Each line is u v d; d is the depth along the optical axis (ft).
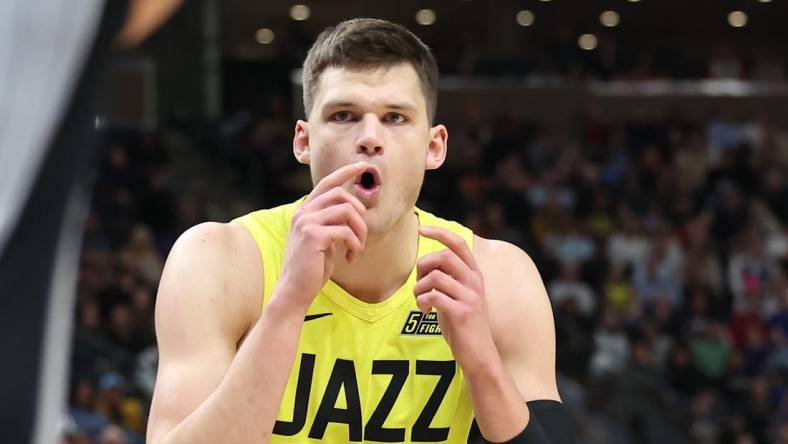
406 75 9.48
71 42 3.21
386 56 9.44
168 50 83.76
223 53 94.22
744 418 53.52
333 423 10.09
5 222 3.31
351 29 9.65
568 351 50.49
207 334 9.68
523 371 10.52
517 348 10.64
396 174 9.40
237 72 90.12
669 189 76.59
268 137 80.38
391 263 10.09
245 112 85.05
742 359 59.77
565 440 10.18
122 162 66.54
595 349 52.42
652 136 82.43
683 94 88.28
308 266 8.61
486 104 87.10
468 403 10.33
